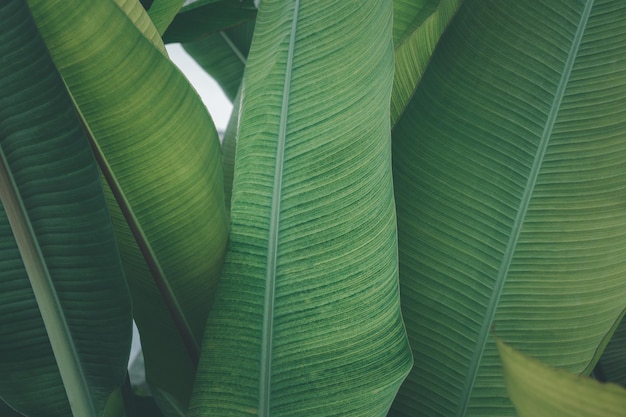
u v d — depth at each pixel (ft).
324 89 3.57
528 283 3.95
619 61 3.70
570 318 3.96
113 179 3.77
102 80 3.46
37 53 3.25
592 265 3.89
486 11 3.78
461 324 4.06
